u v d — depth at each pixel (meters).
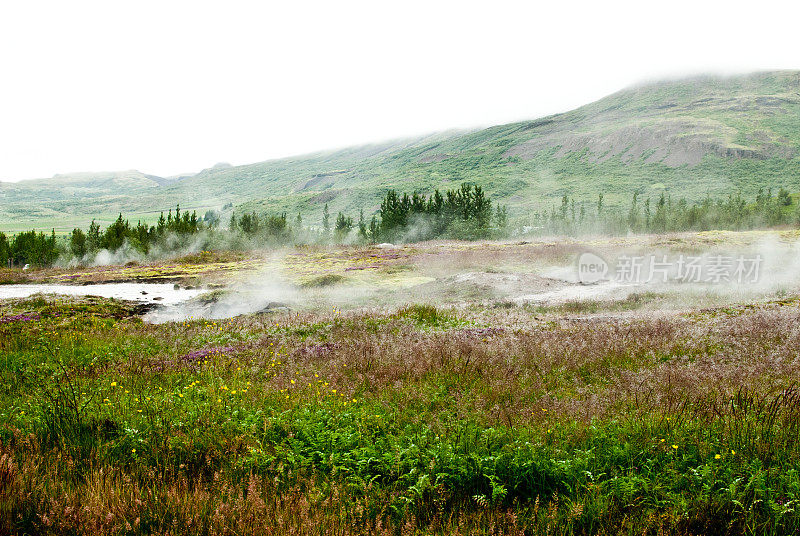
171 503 4.57
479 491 5.11
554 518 4.52
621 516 4.58
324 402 7.81
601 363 10.34
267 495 4.85
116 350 12.73
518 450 5.54
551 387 8.82
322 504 4.63
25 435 6.02
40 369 10.36
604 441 6.02
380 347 12.13
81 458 5.68
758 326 12.74
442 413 7.27
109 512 4.38
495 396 8.21
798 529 4.42
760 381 8.47
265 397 8.08
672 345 11.66
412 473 5.19
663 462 5.48
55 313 20.28
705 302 20.19
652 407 7.11
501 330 14.66
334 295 27.69
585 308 20.70
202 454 5.80
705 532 4.49
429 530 4.34
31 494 4.63
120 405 7.48
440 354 11.03
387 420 7.00
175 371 10.35
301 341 13.83
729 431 6.02
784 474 5.10
